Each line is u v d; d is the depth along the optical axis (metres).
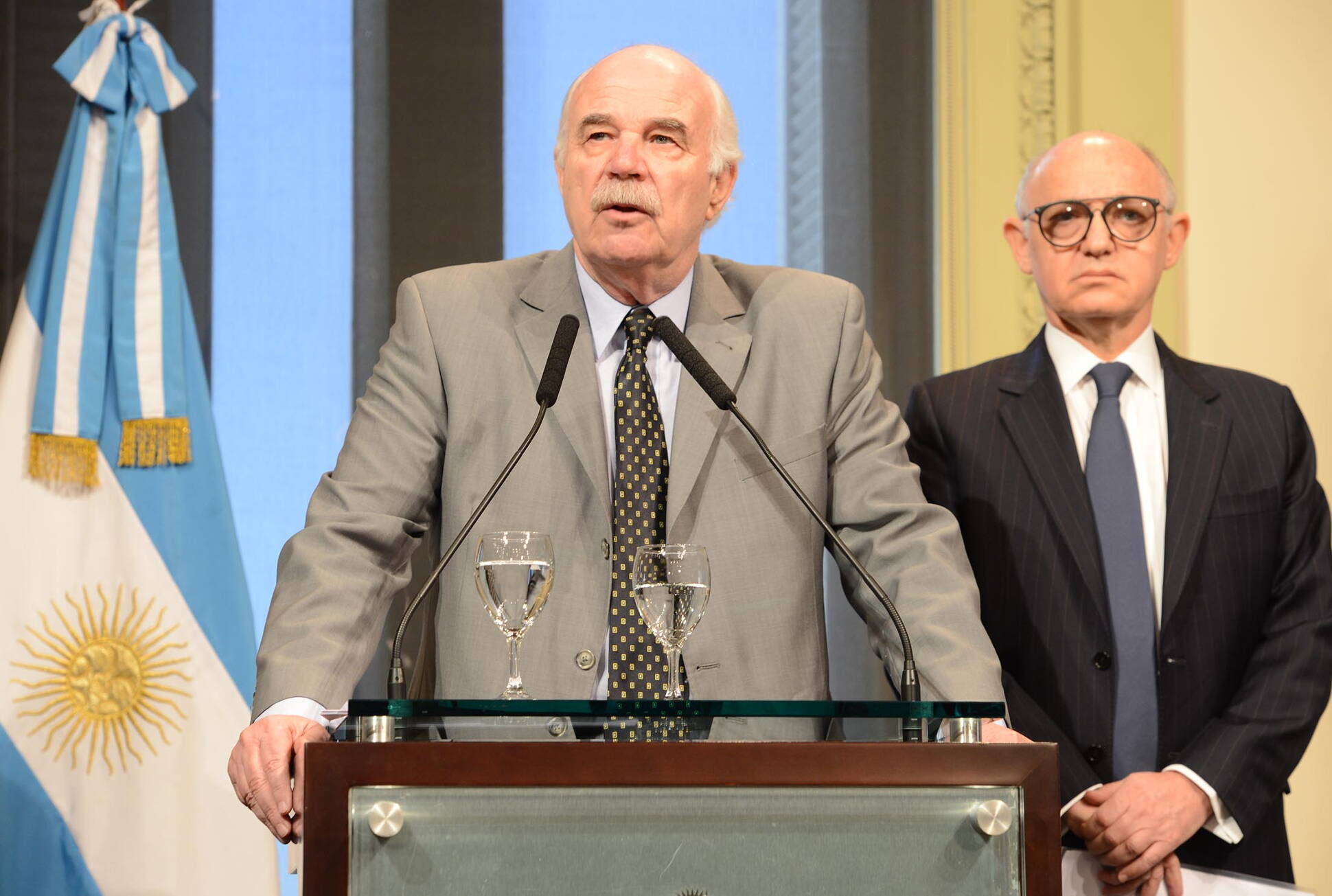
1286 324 3.69
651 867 1.32
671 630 1.70
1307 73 3.78
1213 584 2.44
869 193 3.77
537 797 1.32
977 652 1.85
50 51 3.49
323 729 1.68
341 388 3.53
